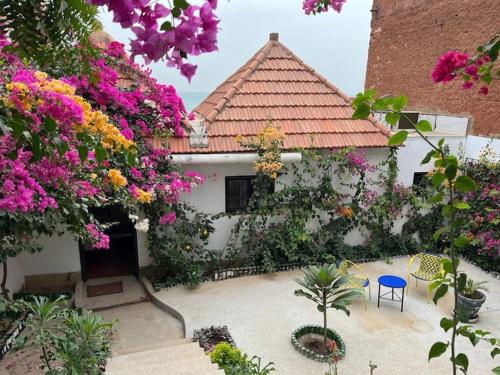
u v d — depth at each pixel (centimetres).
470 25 895
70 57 198
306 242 745
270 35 911
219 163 679
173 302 625
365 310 608
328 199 754
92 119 295
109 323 364
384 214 791
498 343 174
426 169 852
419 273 685
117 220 773
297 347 500
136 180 562
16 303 353
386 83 1222
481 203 775
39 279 665
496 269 760
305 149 730
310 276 493
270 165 670
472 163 816
